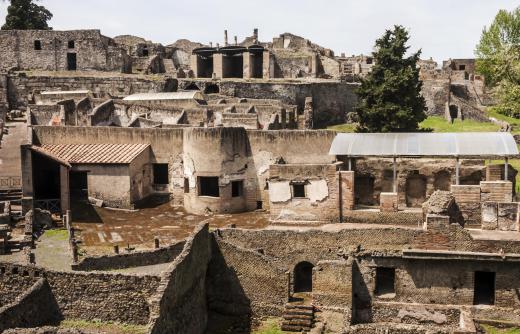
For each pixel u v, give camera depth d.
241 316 31.88
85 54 79.38
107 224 39.53
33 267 26.70
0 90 69.69
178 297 26.73
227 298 32.22
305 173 37.44
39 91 71.00
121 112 58.34
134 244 35.03
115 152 44.62
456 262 30.81
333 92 71.69
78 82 71.94
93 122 55.56
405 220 35.38
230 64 82.44
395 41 55.53
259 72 82.19
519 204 32.72
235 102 66.38
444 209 31.62
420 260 31.20
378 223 35.94
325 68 87.50
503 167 37.59
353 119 70.56
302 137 42.91
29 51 79.25
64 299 26.50
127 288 26.14
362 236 32.66
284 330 30.05
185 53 92.50
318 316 30.67
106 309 26.27
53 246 33.53
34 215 37.00
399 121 53.47
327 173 36.97
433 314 30.80
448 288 31.03
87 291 26.38
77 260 30.62
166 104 61.78
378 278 33.31
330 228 33.88
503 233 32.31
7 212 36.12
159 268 30.25
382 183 39.88
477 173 38.41
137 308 26.08
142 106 58.06
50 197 42.91
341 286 30.58
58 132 46.53
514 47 68.75
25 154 37.81
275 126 54.34
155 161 45.81
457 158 35.12
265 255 33.22
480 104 79.88
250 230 34.06
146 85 71.75
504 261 29.98
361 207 37.75
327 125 70.00
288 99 70.75
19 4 88.00
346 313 30.34
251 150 43.53
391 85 53.62
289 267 33.59
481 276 32.94
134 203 43.69
